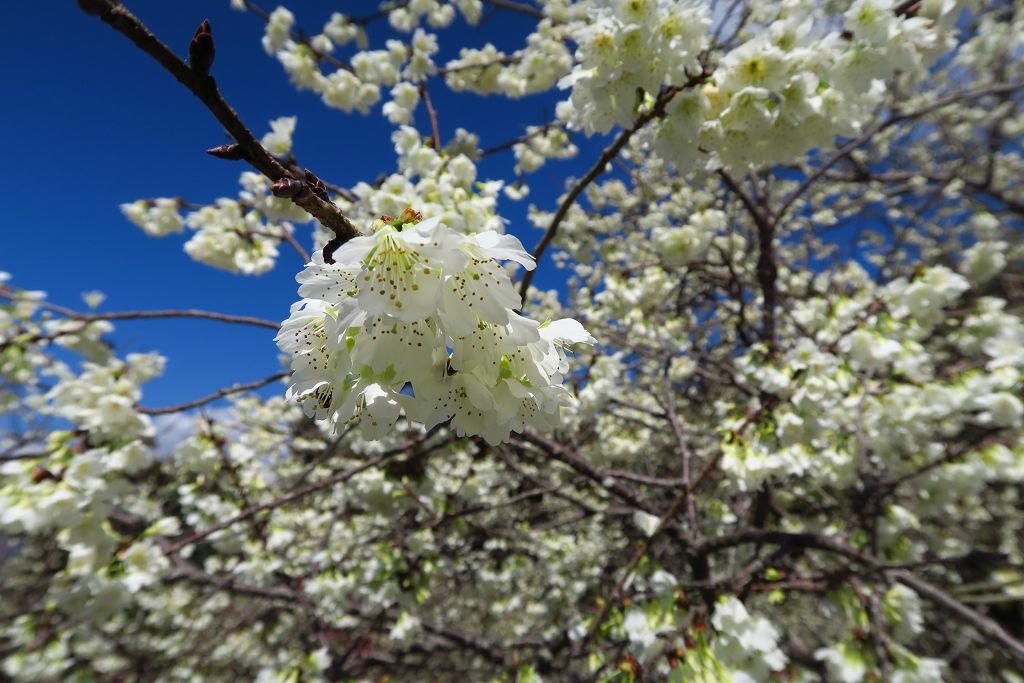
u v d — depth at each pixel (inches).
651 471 242.2
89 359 168.2
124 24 39.1
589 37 82.2
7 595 306.0
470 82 194.5
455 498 183.6
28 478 109.5
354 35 190.7
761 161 90.1
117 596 123.9
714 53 118.3
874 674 110.3
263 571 190.9
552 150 195.6
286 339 52.4
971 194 320.5
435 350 49.7
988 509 287.0
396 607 186.5
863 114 91.0
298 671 164.1
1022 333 156.6
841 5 126.2
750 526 199.2
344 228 47.6
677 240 161.0
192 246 144.8
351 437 231.3
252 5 169.0
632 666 98.8
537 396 51.7
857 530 158.4
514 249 46.8
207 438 163.8
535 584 268.4
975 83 325.4
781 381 132.0
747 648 99.1
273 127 132.7
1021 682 218.1
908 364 137.5
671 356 178.1
